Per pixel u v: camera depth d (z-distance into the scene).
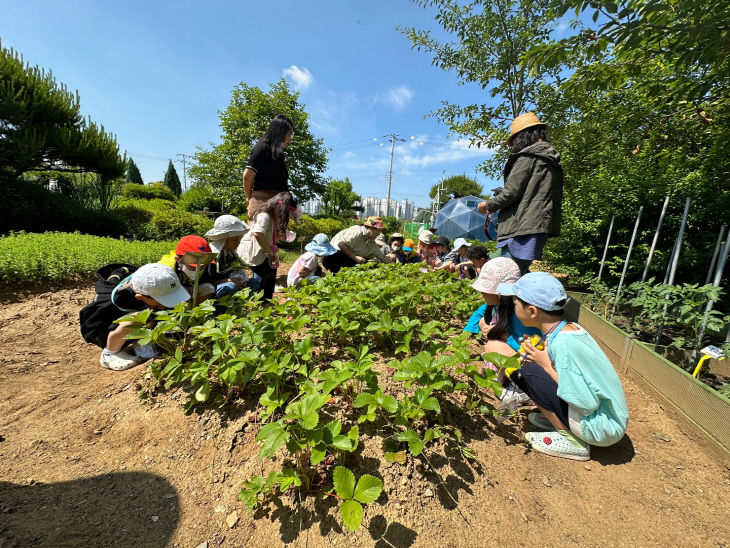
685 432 2.33
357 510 1.44
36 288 4.95
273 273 3.96
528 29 5.38
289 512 1.72
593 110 5.23
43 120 9.89
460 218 24.66
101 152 10.92
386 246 7.01
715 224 4.22
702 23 2.45
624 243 5.31
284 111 16.62
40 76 10.03
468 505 1.76
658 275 4.82
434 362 2.08
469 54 6.00
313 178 18.44
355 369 2.03
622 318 4.57
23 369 2.93
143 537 1.64
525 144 3.04
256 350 2.21
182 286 2.80
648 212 4.92
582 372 1.90
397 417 1.92
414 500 1.75
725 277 4.09
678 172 4.51
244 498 1.68
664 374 2.64
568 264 6.24
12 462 2.00
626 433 2.36
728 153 3.81
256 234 3.45
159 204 14.87
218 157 16.95
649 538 1.64
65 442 2.19
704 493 1.89
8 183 8.54
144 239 10.98
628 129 4.89
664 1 2.43
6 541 1.51
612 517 1.75
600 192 5.41
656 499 1.85
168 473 1.98
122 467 2.02
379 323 2.64
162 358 2.64
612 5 2.59
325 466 1.89
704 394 2.24
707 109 3.79
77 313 4.18
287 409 1.76
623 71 3.31
